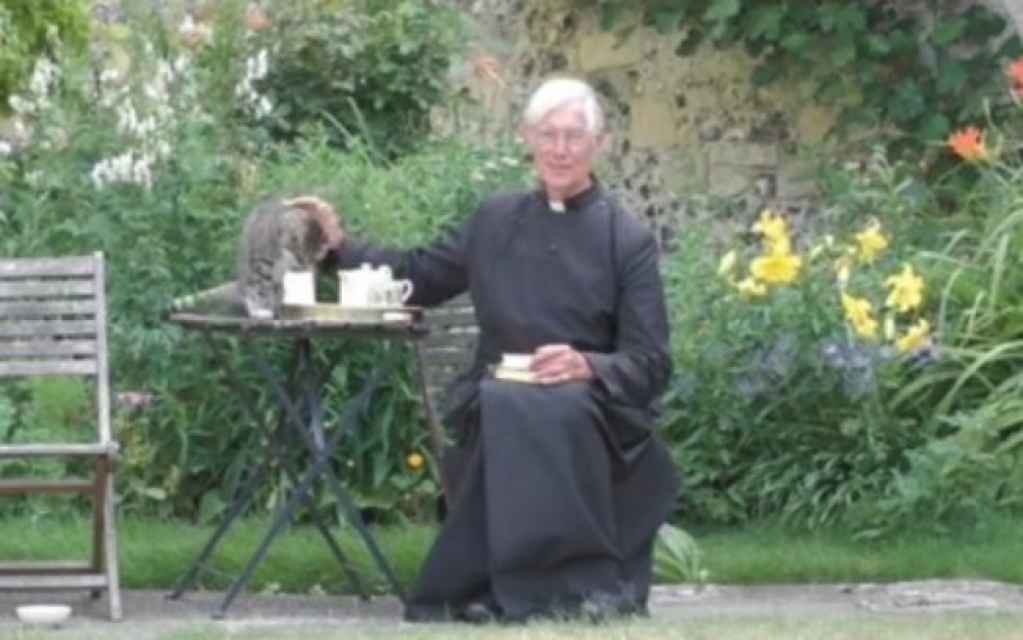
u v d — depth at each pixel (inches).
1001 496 960.3
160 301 976.3
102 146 999.6
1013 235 1036.5
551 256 788.6
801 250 1175.0
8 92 1019.9
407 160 1071.6
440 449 847.7
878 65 1223.5
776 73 1249.4
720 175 1275.8
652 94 1288.1
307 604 838.5
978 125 1201.4
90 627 778.8
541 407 760.3
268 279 807.7
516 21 1306.6
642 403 778.2
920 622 742.5
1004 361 997.2
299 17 1186.6
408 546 901.8
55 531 933.8
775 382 981.8
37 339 834.2
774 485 979.3
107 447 780.0
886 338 979.3
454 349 887.1
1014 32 1209.4
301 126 1142.3
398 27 1192.8
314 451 813.9
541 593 763.4
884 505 951.6
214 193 992.2
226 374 888.9
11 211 999.6
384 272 807.1
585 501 759.7
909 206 1119.6
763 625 735.7
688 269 1013.2
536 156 794.2
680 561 898.7
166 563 877.8
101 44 1047.0
